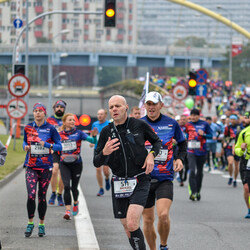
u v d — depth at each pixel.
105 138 13.80
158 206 15.06
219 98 119.50
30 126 18.36
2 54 186.12
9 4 187.00
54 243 16.77
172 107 52.88
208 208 25.06
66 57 199.38
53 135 18.44
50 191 29.64
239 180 38.38
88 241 17.03
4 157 15.58
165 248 15.30
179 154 16.17
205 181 37.72
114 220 21.20
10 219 20.80
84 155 61.44
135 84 139.88
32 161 18.06
